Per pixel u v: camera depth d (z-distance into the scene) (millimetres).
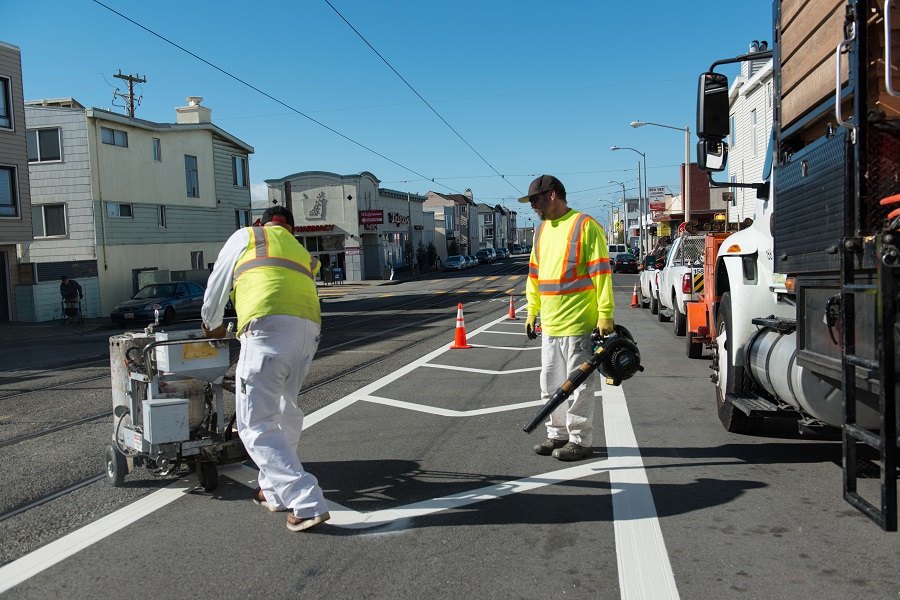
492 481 4867
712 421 6559
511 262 87562
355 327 17328
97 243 27484
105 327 23375
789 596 3152
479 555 3660
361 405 7605
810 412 4207
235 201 37188
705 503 4344
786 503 4305
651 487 4664
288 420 4277
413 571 3496
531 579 3381
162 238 31266
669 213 41344
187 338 4508
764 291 5637
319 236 52375
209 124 34156
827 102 3713
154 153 30969
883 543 3688
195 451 4578
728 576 3359
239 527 4125
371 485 4852
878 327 2885
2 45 22891
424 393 8219
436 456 5535
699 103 5672
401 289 40188
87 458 5781
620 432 6160
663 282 15797
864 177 3178
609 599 3170
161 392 4547
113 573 3545
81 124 27219
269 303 3949
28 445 6309
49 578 3504
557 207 5180
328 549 3783
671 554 3623
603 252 4965
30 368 12414
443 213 88562
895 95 2945
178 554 3760
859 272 3168
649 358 10844
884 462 2854
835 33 3590
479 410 7203
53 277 25766
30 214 24047
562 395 4812
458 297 29906
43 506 4582
